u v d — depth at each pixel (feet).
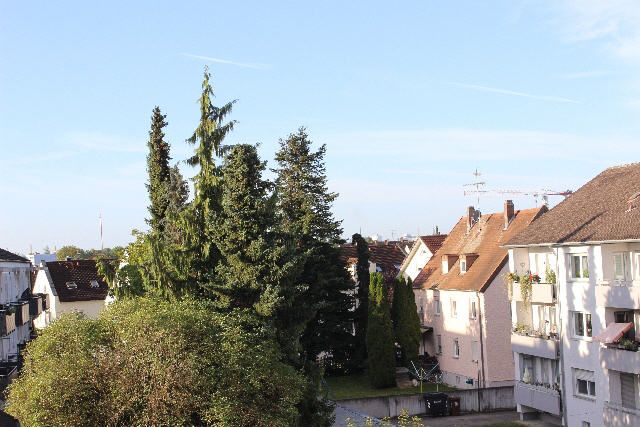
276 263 81.51
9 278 147.43
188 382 57.67
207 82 89.97
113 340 61.77
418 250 196.13
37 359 61.87
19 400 61.00
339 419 111.14
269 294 79.00
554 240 108.27
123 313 65.00
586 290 102.89
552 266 115.75
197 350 60.54
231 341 63.21
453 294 155.84
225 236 82.17
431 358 164.14
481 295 142.31
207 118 89.76
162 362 57.88
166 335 59.00
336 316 155.43
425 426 114.62
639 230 91.81
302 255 84.23
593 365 101.24
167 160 111.75
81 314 67.82
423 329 169.07
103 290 191.01
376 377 147.54
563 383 107.86
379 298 149.28
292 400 65.21
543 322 119.24
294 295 82.23
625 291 93.91
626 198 106.83
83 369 58.54
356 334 161.99
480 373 143.13
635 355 91.09
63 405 57.62
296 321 83.56
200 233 84.12
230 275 80.33
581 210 114.21
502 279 142.92
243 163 82.17
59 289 188.03
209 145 89.30
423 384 152.66
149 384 57.77
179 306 65.82
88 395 58.54
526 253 122.62
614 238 94.27
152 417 56.85
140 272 85.92
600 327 99.45
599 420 99.55
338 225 162.20
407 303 158.71
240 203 81.97
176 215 88.74
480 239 164.35
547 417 119.96
